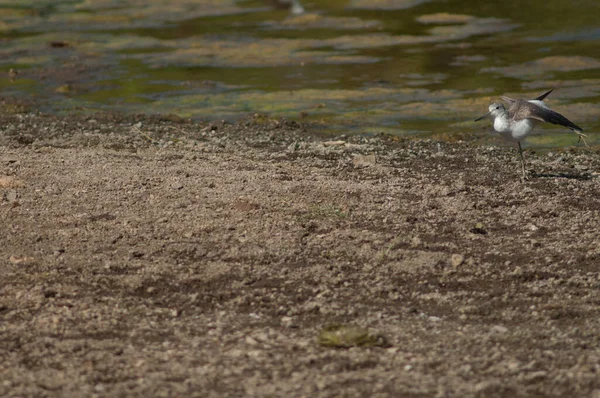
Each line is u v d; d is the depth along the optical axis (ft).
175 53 169.07
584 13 186.60
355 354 52.24
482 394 47.11
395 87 139.95
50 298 60.18
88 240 70.59
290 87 142.10
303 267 65.87
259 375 49.60
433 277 64.44
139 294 61.41
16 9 217.15
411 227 74.23
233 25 191.83
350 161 96.84
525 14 188.85
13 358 51.55
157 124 118.42
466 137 111.86
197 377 49.37
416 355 52.06
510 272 65.21
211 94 138.82
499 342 53.88
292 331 55.72
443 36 173.88
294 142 107.96
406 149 104.47
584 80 139.13
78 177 86.22
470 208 79.15
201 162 94.07
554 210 78.43
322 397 46.91
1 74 155.84
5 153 96.27
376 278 64.23
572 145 107.45
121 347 53.16
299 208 78.13
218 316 57.98
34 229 72.74
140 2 221.66
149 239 70.95
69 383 48.65
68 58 167.32
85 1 225.15
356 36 176.65
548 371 49.60
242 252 68.49
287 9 204.03
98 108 130.52
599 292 61.41
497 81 140.97
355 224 74.74
